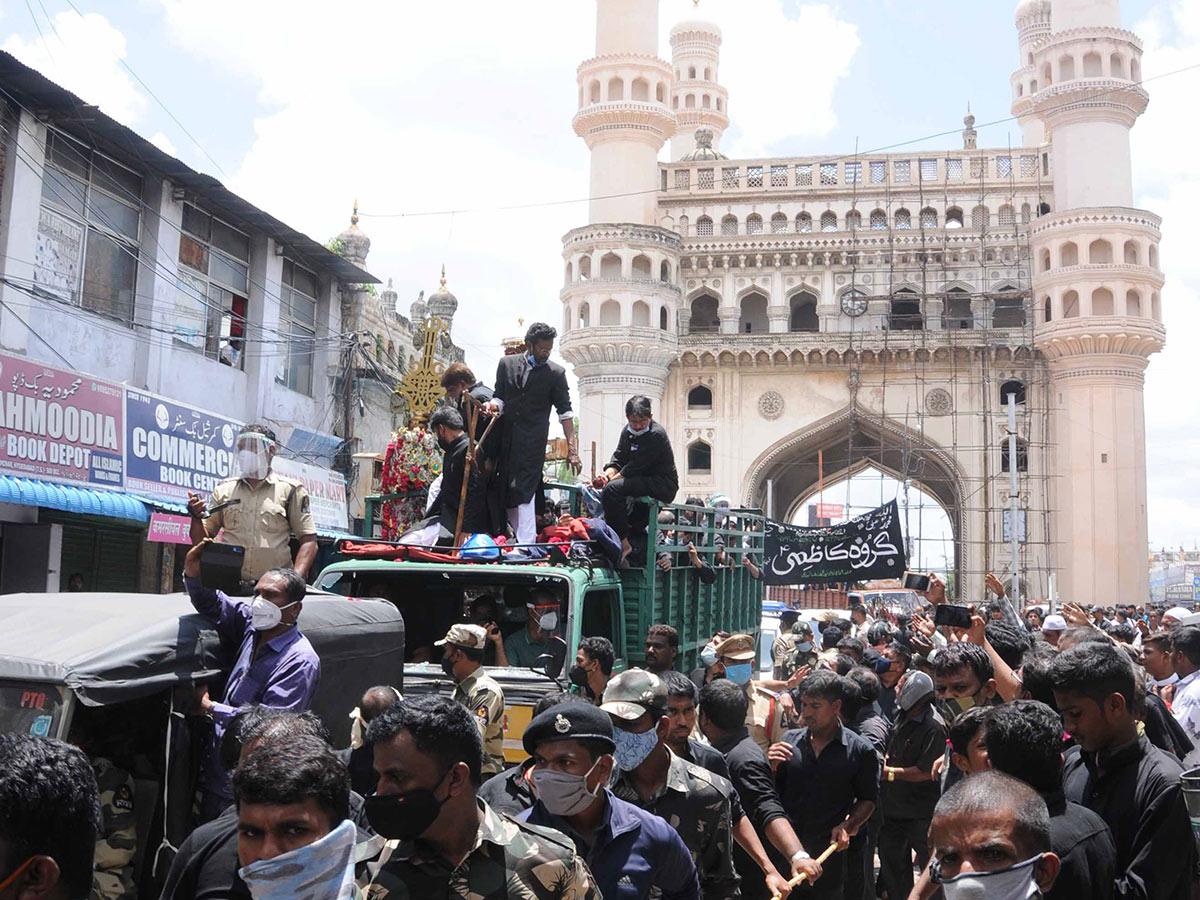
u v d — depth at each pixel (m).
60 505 11.99
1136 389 38.50
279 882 2.30
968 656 4.98
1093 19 40.69
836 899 4.96
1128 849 3.24
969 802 2.41
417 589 6.91
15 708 3.58
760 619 11.72
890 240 40.94
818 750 5.05
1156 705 4.61
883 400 40.34
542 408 7.63
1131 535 37.47
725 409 41.34
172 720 3.99
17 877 2.02
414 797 2.47
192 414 14.95
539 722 3.02
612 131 42.31
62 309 14.07
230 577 4.36
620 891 3.06
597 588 6.43
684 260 42.38
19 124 13.27
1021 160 41.41
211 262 17.39
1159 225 39.06
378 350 24.81
